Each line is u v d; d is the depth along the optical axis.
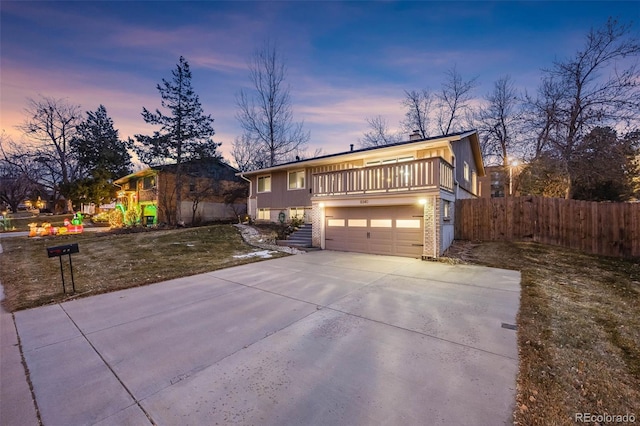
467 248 10.52
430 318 4.29
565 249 9.72
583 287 6.03
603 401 2.37
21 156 30.28
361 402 2.38
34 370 3.01
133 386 2.69
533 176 21.25
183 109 21.06
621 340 3.56
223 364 3.06
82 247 11.76
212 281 6.69
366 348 3.37
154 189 22.22
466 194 14.94
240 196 25.55
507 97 22.58
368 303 5.02
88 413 2.33
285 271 7.64
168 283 6.57
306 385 2.65
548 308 4.66
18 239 14.83
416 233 9.53
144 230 17.77
